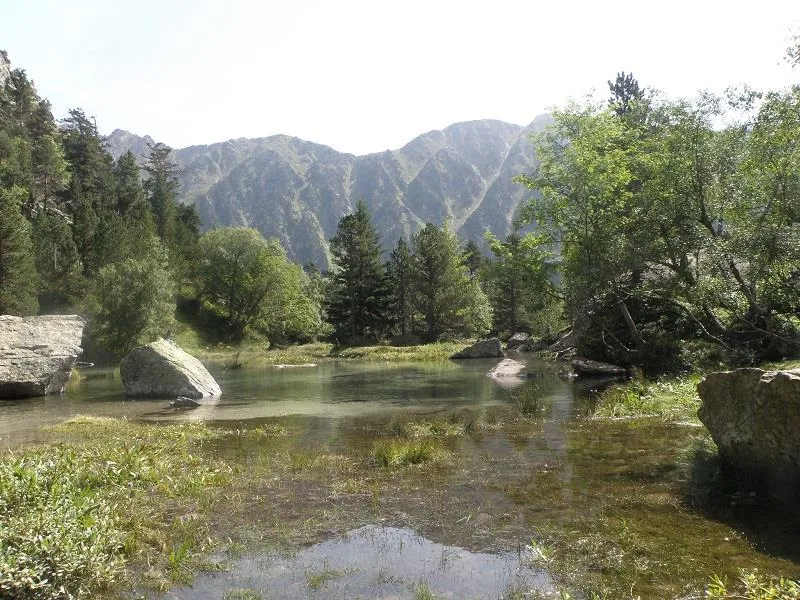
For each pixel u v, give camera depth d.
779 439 7.03
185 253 77.94
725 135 23.03
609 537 5.93
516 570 5.23
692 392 15.23
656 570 5.10
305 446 11.62
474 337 71.12
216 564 5.54
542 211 30.78
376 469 9.37
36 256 52.38
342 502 7.53
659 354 23.66
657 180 24.73
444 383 25.95
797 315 20.11
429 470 9.16
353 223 71.06
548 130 30.58
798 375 6.84
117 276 42.53
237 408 18.56
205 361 51.41
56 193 78.44
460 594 4.79
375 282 71.19
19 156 68.06
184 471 9.27
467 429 13.05
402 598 4.75
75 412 18.06
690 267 23.53
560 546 5.75
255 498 7.78
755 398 7.45
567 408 16.09
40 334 24.17
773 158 20.42
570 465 9.11
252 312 74.44
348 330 71.69
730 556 5.37
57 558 4.89
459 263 72.69
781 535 5.87
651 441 10.73
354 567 5.41
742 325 22.00
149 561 5.66
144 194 92.00
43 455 8.89
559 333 51.53
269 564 5.54
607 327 28.19
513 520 6.58
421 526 6.51
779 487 7.16
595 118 29.59
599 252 26.00
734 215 22.77
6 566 4.50
